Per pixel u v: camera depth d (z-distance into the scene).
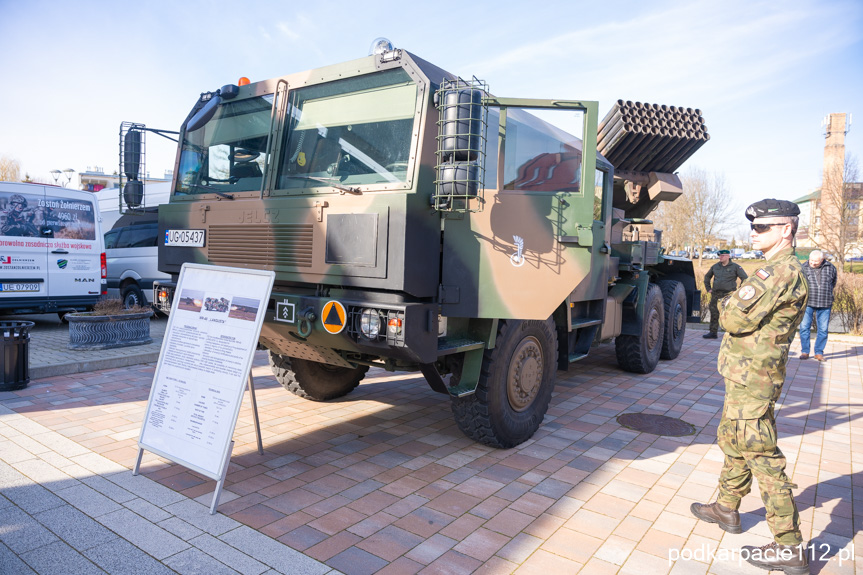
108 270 11.31
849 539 3.10
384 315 3.37
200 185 4.86
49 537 2.84
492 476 3.84
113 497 3.31
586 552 2.88
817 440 4.82
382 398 5.80
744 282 2.88
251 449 4.25
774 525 2.78
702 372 7.50
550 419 5.24
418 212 3.53
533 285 3.96
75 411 4.93
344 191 3.79
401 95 3.78
